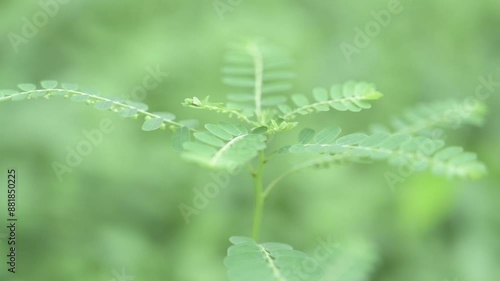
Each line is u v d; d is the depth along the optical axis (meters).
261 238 4.35
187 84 4.54
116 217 4.21
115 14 4.92
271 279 1.33
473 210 4.55
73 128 4.15
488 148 4.80
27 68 4.41
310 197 4.57
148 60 4.50
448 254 4.45
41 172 4.04
